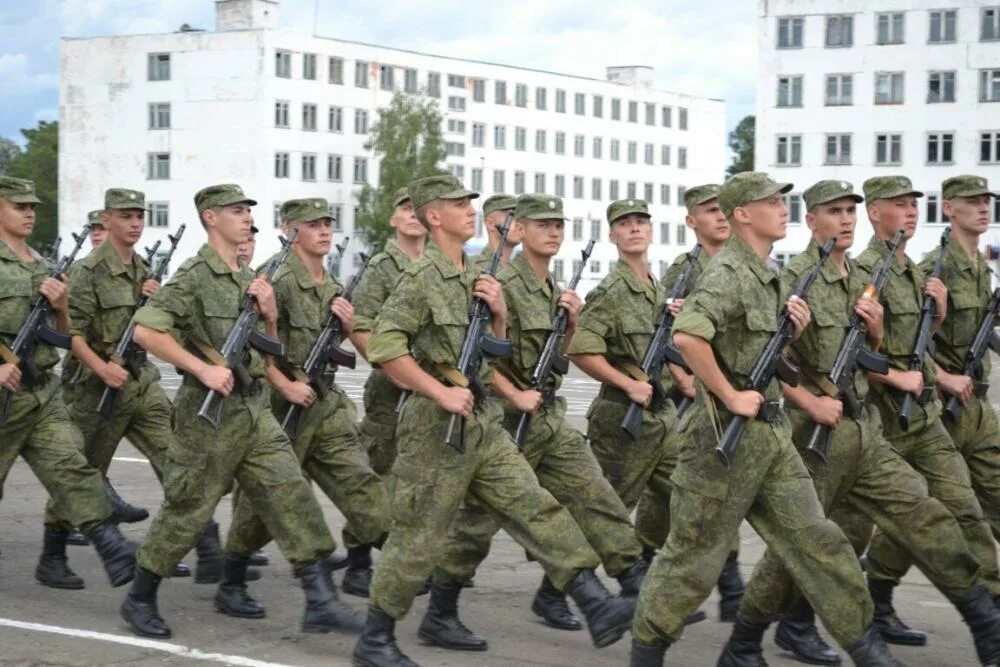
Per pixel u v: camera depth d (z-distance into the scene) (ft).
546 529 27.43
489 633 31.45
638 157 345.72
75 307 37.42
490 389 30.07
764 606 27.27
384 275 36.99
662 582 25.81
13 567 37.42
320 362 34.09
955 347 32.12
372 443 37.86
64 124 298.76
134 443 38.50
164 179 289.74
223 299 30.04
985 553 29.81
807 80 239.91
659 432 33.65
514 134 319.88
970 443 31.96
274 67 281.54
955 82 231.50
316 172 289.12
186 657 29.07
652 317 33.83
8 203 33.91
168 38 287.69
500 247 29.66
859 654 25.35
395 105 285.64
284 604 33.86
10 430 32.96
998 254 89.30
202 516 30.07
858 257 31.35
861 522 29.43
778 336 25.38
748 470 25.21
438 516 27.22
